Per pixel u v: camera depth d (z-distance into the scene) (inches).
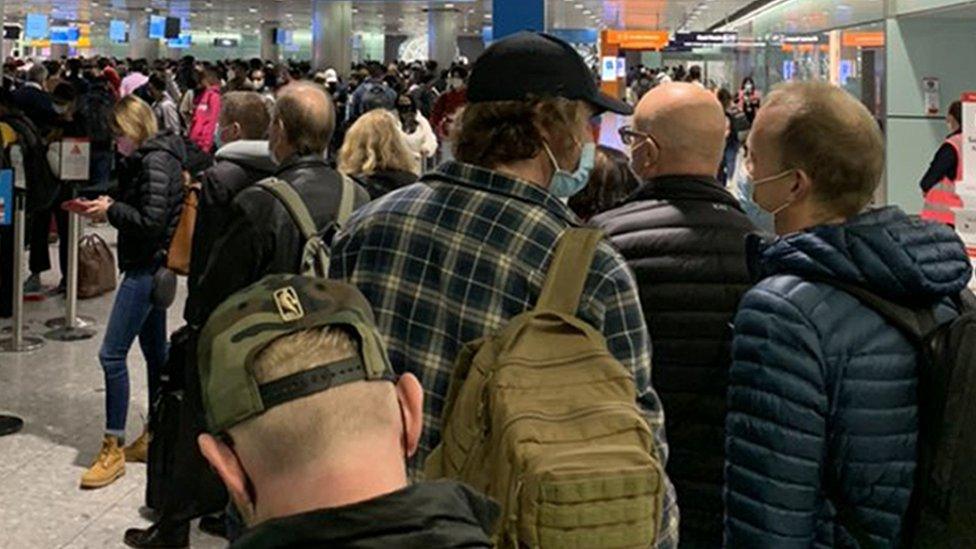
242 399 34.3
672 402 75.0
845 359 54.1
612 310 56.3
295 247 99.9
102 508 142.9
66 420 178.4
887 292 55.3
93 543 131.8
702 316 74.5
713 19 1043.3
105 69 527.8
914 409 54.3
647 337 58.3
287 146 106.4
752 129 62.9
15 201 218.8
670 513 56.3
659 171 80.5
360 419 34.4
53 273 304.0
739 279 74.7
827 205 59.6
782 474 54.1
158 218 148.0
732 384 58.0
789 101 60.4
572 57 61.0
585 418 49.3
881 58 331.9
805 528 54.3
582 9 959.0
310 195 102.0
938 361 52.9
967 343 52.4
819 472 54.6
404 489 33.3
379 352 36.4
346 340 35.8
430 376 57.1
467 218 58.2
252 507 34.9
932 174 189.3
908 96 323.6
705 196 78.5
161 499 129.2
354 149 136.8
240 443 34.5
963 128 118.1
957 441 51.7
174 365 129.8
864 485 54.1
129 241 151.2
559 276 56.0
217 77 498.3
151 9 1278.3
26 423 176.1
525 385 50.7
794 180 59.9
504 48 60.2
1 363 211.2
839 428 54.2
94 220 185.2
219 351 35.7
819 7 467.2
